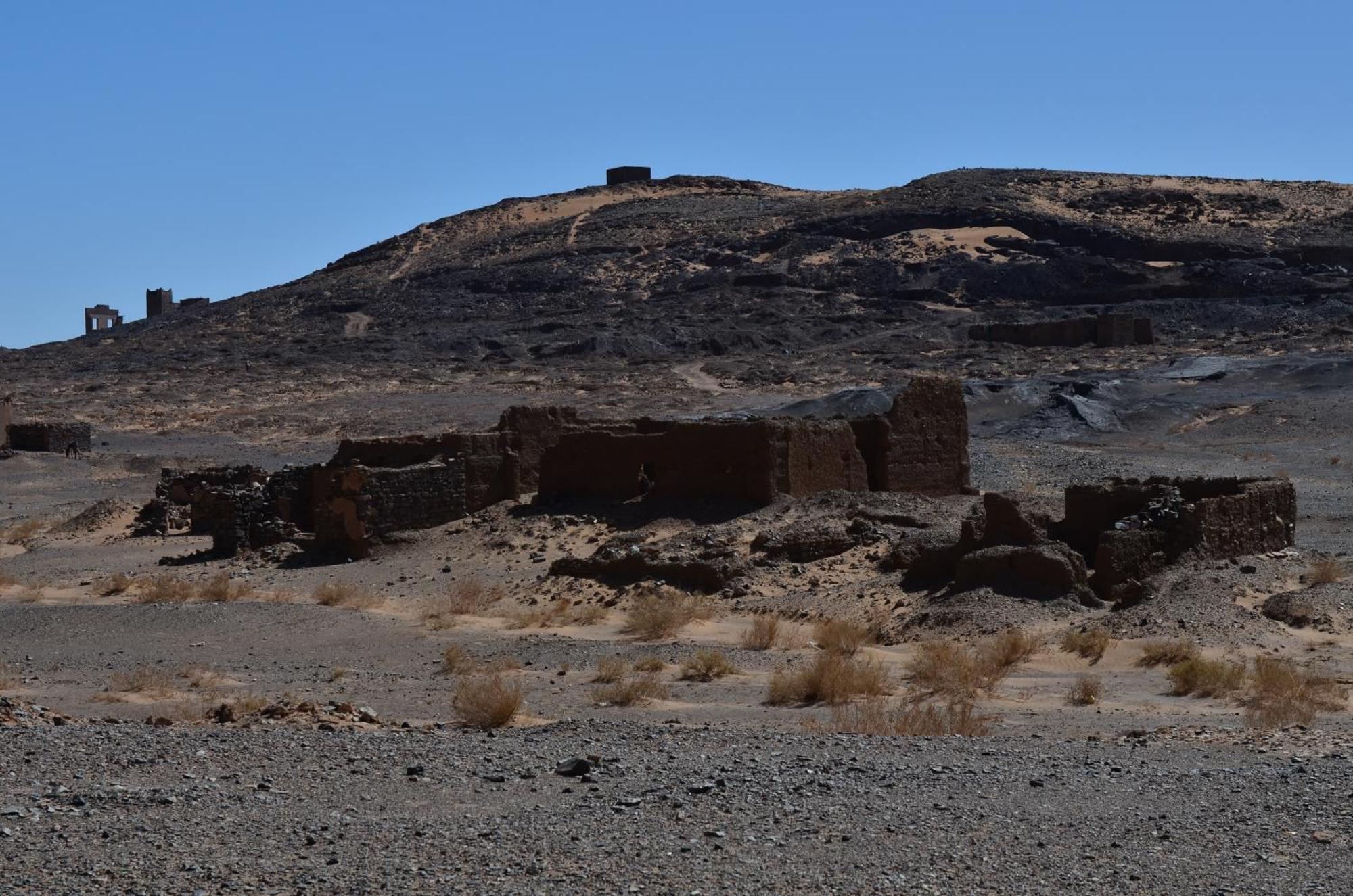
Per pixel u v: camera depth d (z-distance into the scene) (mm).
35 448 76688
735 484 37156
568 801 11719
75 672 23891
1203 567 27219
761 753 14023
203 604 31734
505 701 17625
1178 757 14258
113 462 73375
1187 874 9586
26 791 11727
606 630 27703
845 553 32375
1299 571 27531
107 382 125938
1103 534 26844
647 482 41188
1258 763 13758
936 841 10383
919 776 12766
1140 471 52312
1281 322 125688
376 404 101125
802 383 103125
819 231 185125
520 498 42500
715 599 30031
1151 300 146750
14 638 28156
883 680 21156
